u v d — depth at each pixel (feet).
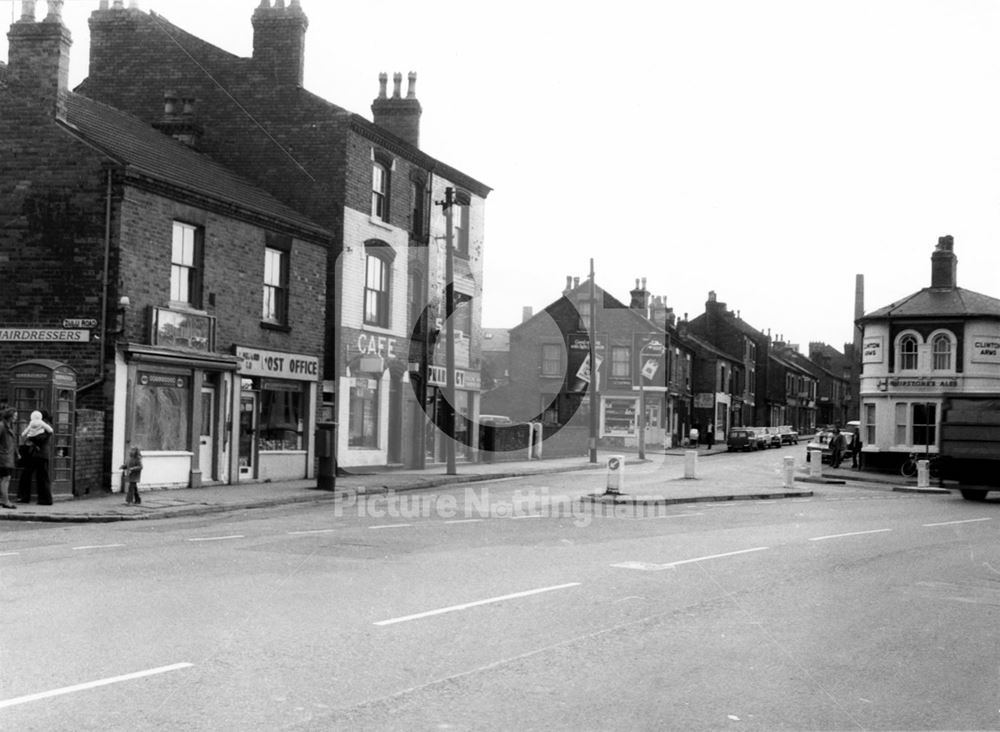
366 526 51.60
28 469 58.59
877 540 51.49
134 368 66.90
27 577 33.45
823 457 157.69
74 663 22.31
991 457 88.94
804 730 18.99
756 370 309.22
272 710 19.17
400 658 23.41
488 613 28.86
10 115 67.62
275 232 82.48
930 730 19.26
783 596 33.40
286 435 84.33
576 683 21.68
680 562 40.70
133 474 59.16
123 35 99.04
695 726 18.97
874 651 25.72
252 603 29.43
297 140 94.07
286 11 95.35
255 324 80.02
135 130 81.66
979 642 27.14
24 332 66.28
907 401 133.49
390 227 100.01
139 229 67.62
